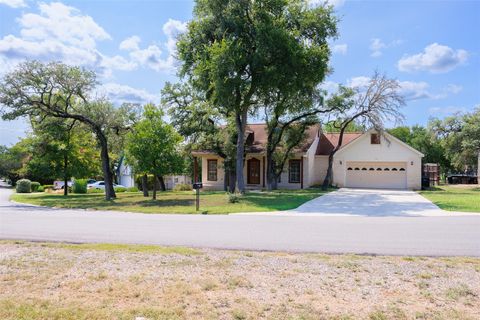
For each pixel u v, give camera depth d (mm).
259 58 21438
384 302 5160
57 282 5918
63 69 23328
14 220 13766
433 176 37188
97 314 4684
